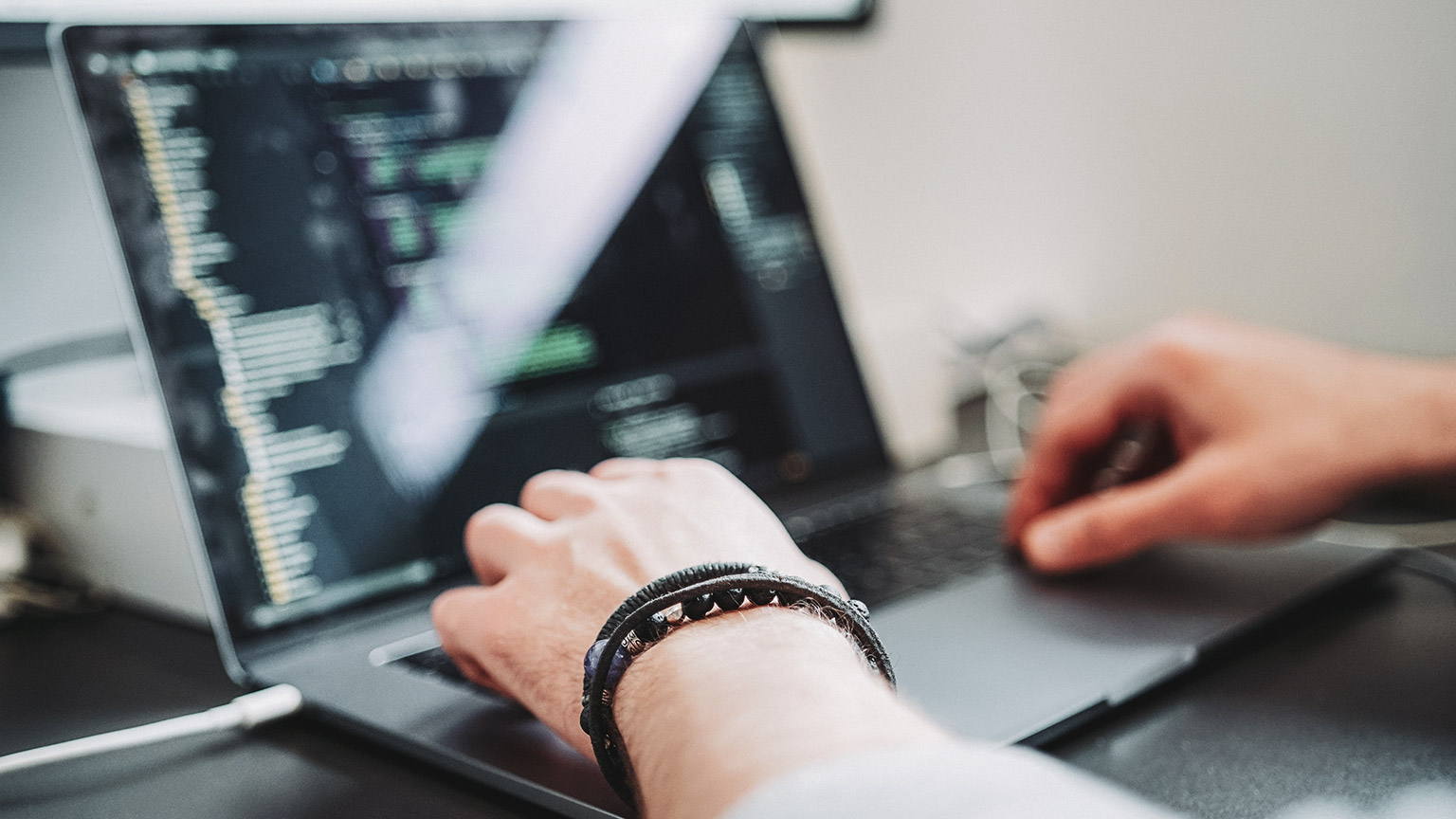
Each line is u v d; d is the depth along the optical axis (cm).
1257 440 58
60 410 65
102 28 57
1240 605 51
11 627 63
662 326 76
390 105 67
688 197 80
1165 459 68
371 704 44
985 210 112
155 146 58
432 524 62
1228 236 97
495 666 40
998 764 23
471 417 66
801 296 84
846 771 23
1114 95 102
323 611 57
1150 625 49
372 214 65
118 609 65
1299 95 91
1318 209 92
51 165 68
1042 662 45
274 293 60
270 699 45
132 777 42
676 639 33
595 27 78
